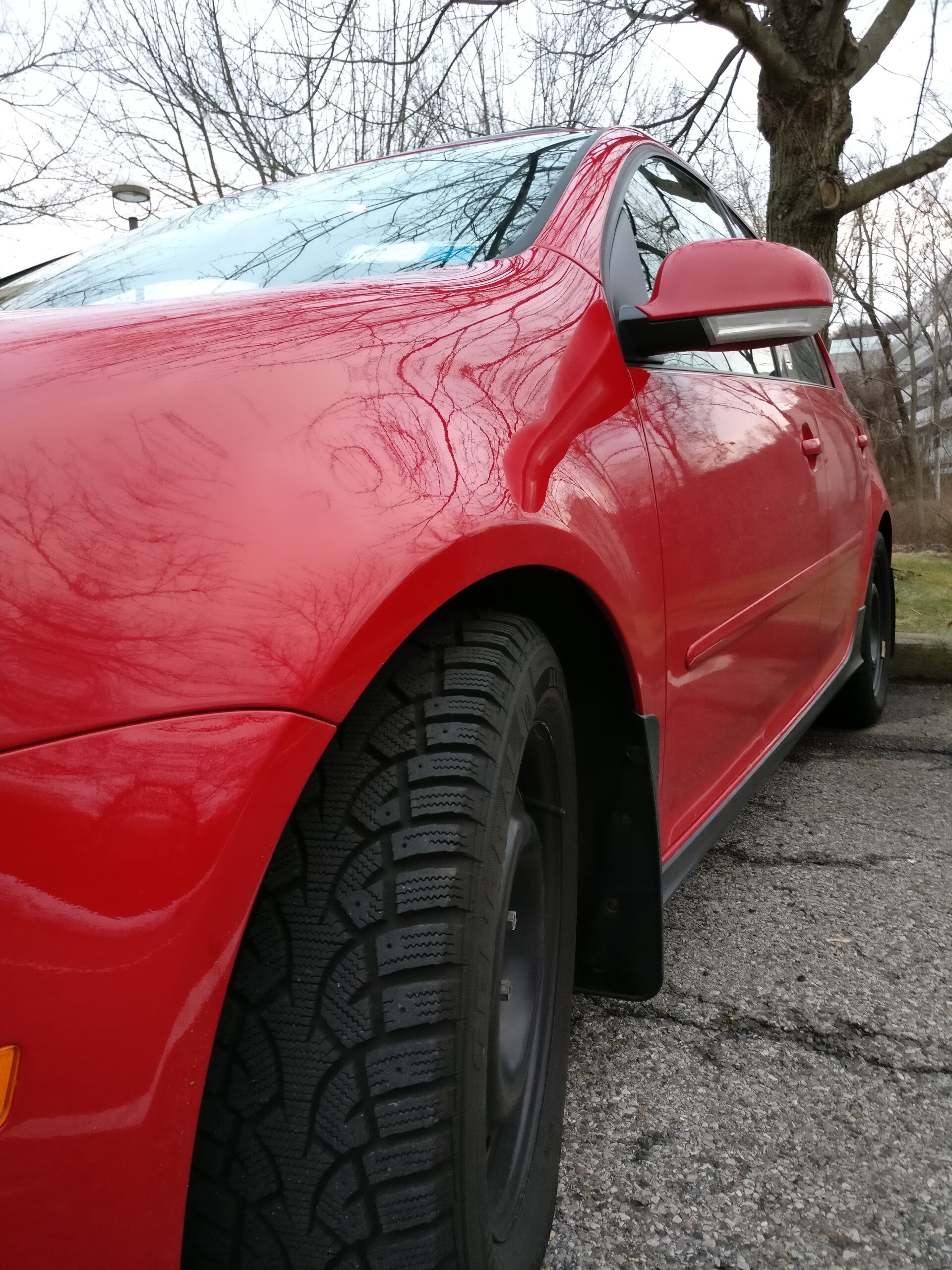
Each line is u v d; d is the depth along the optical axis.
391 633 0.84
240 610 0.75
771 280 1.46
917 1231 1.21
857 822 2.74
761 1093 1.50
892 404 25.75
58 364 0.85
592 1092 1.50
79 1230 0.67
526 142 1.95
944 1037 1.64
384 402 0.97
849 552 3.01
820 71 6.31
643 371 1.56
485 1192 0.93
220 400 0.85
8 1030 0.62
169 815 0.69
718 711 1.83
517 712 1.02
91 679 0.68
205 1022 0.71
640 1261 1.17
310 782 0.93
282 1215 0.86
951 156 6.68
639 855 1.41
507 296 1.34
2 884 0.62
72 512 0.72
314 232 1.70
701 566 1.63
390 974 0.87
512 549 1.01
